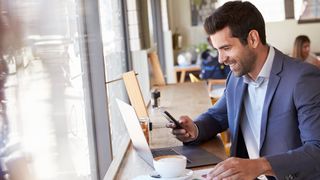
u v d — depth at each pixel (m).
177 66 7.22
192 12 7.78
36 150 1.25
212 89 4.71
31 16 1.25
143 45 3.96
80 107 1.97
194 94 3.64
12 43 1.10
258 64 1.76
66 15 1.78
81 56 2.11
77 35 2.04
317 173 1.55
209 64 6.06
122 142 2.28
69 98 1.75
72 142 1.74
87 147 2.11
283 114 1.71
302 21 7.57
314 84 1.66
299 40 5.22
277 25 7.61
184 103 3.24
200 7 7.74
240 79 1.95
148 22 4.00
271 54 1.76
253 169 1.47
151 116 2.78
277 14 7.59
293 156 1.52
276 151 1.73
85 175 1.95
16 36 1.13
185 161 1.58
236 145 1.98
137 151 1.96
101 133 2.18
